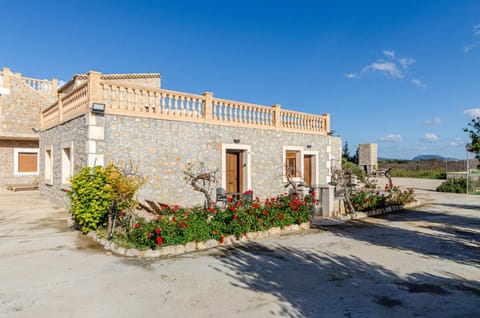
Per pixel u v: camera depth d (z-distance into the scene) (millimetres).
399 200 13156
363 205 11594
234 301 4242
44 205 12477
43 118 15414
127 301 4203
